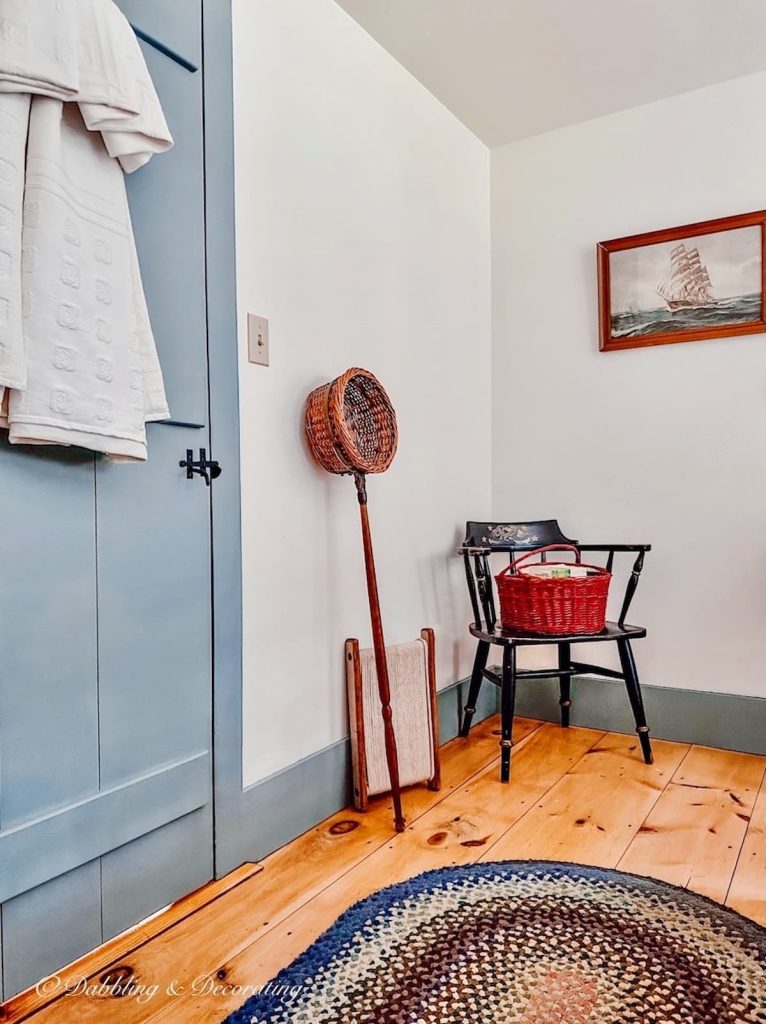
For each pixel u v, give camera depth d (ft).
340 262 6.56
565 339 8.82
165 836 4.70
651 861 5.22
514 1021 3.58
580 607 7.00
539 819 5.98
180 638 4.81
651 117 8.26
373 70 7.06
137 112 3.92
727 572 7.85
